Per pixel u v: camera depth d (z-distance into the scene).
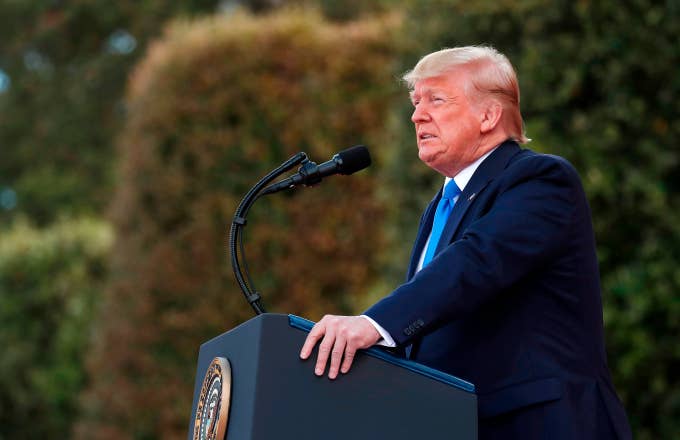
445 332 5.19
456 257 4.82
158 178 15.67
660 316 9.73
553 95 10.27
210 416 4.59
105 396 15.69
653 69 9.90
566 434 4.82
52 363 21.77
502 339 5.05
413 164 11.34
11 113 39.78
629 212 9.90
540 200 5.04
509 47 10.80
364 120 15.94
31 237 22.67
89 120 39.03
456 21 11.14
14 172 39.66
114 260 16.16
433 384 4.50
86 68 39.03
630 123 9.94
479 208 5.20
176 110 15.76
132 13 38.91
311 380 4.35
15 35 40.44
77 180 38.25
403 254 11.15
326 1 33.38
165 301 15.36
